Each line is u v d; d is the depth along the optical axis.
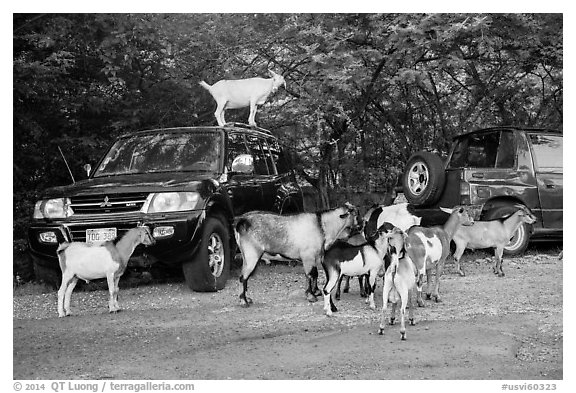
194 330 7.11
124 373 5.71
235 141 10.49
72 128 12.82
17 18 11.55
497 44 13.26
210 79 13.57
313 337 6.77
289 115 14.16
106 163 10.41
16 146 12.38
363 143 16.06
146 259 8.83
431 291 8.90
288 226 8.51
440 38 12.45
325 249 8.48
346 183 15.91
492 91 15.84
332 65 13.16
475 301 8.45
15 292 9.71
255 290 9.46
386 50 13.73
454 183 11.94
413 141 16.31
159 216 8.77
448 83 16.55
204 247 9.06
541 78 15.72
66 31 11.88
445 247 8.41
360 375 5.57
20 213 12.24
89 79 12.97
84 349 6.44
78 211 9.07
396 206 10.58
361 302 8.53
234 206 9.76
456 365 5.82
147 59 13.35
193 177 9.39
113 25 12.11
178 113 13.71
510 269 10.96
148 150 10.34
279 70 14.48
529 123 16.44
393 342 6.52
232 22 13.97
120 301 8.84
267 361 5.96
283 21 14.14
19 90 11.34
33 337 6.91
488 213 11.80
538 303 8.29
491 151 12.82
